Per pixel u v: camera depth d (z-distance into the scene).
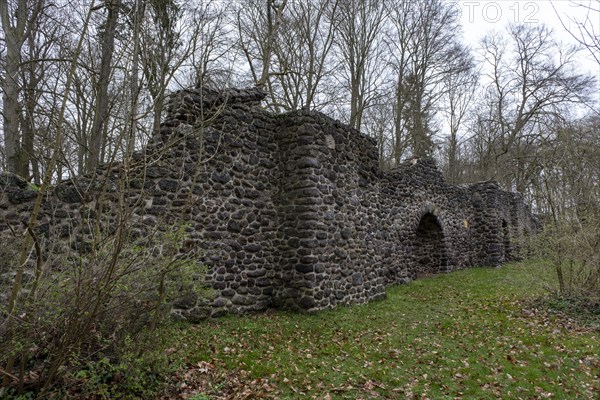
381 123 26.31
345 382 4.79
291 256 8.20
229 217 7.68
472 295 10.93
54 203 5.79
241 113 8.15
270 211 8.44
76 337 3.51
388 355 5.77
